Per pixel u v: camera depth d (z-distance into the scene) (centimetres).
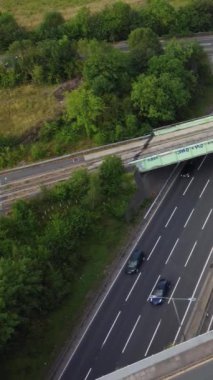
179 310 9494
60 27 16638
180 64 13725
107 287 10281
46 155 12825
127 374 6744
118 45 16488
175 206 11656
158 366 6762
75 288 10331
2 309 8688
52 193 11381
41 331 9594
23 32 16738
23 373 9025
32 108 13788
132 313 9700
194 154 11850
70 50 14425
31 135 13112
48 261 10119
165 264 10462
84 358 9175
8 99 14262
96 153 12581
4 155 12825
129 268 10431
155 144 12381
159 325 9356
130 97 13262
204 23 16800
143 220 11512
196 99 14225
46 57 14450
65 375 8988
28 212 11006
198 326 9056
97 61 13450
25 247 10175
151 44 14688
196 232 10975
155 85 13025
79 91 13075
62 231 10662
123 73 13612
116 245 11038
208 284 9781
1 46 16538
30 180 12225
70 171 12219
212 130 12275
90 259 10819
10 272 9169
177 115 13488
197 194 11806
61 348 9362
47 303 9831
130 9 16950
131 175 11844
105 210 11500
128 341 9256
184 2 18862
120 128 12719
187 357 6788
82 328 9650
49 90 14262
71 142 12988
